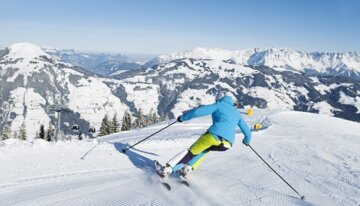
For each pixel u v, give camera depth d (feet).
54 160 26.02
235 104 23.08
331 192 25.02
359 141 60.08
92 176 22.89
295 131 68.80
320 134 65.98
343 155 42.98
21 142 31.27
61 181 21.26
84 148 31.24
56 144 31.37
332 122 99.86
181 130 71.20
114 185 21.26
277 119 96.89
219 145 21.48
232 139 21.88
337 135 66.74
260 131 63.82
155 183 22.29
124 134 73.72
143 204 18.49
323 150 45.85
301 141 53.78
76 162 26.05
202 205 19.22
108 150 31.40
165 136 55.72
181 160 21.54
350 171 33.12
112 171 24.49
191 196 20.48
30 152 27.50
